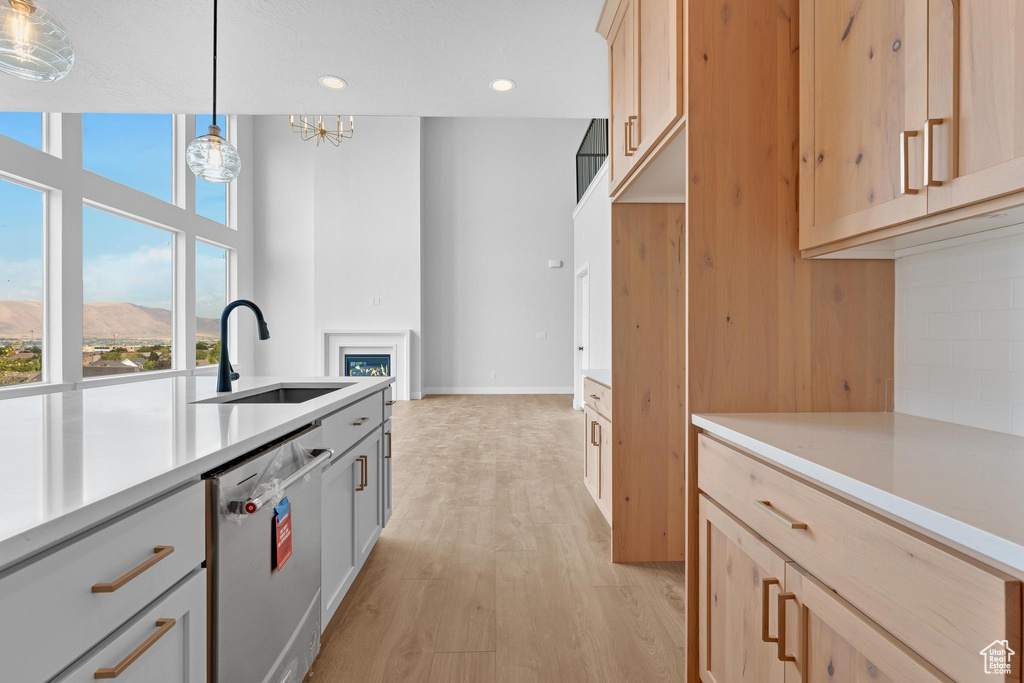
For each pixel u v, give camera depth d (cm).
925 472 84
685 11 142
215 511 99
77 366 491
